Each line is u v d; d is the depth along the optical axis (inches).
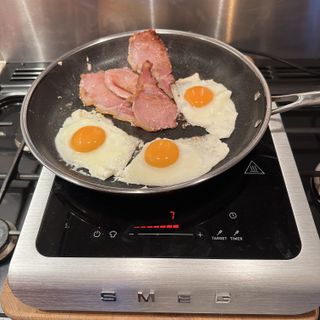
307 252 11.6
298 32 20.5
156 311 12.0
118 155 15.9
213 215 12.8
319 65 20.7
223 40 21.0
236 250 11.7
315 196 14.5
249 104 16.7
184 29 20.7
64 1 19.5
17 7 19.6
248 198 13.3
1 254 13.0
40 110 16.4
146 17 20.2
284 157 14.6
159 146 15.5
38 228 12.6
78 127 16.8
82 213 13.1
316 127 17.2
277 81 19.3
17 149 16.8
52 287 11.4
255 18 20.0
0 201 14.0
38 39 21.0
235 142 15.8
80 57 18.5
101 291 11.4
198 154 15.5
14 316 12.1
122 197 13.7
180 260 11.5
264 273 11.1
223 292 11.2
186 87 18.3
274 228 12.3
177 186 12.2
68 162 15.7
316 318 11.8
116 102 17.5
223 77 18.2
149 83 17.5
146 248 11.9
